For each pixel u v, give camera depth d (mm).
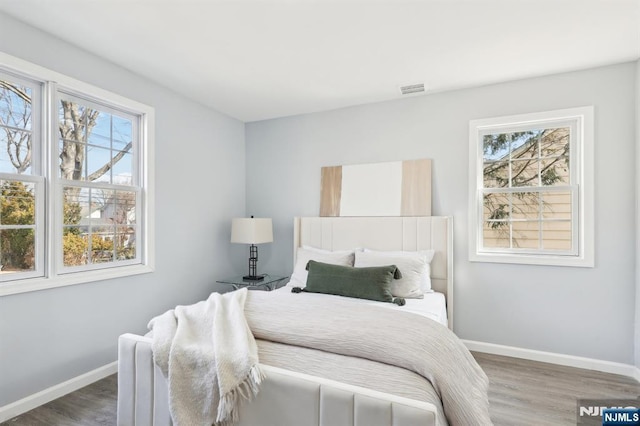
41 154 2396
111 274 2771
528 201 3178
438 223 3295
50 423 2109
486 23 2205
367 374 1480
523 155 3209
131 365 1757
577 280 2918
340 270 3023
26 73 2258
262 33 2348
